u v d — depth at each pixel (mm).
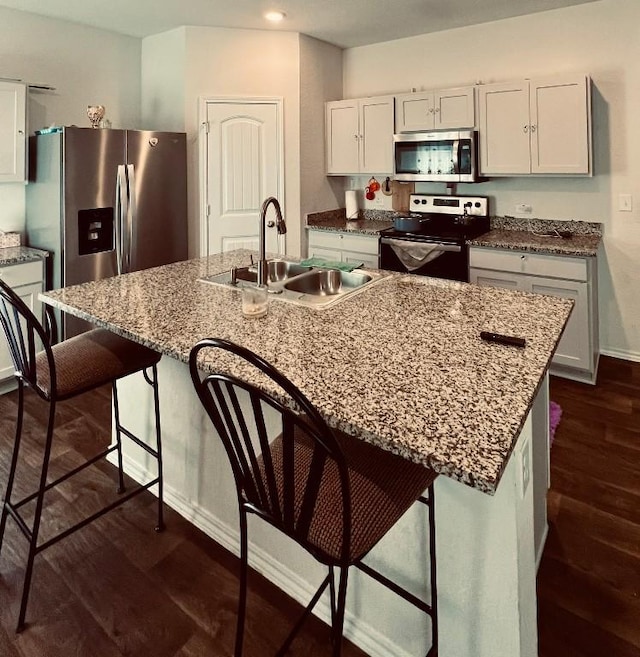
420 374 1296
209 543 2020
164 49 4230
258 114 4352
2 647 1560
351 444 1336
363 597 1548
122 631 1619
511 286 3607
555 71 3805
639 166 3588
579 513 2154
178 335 1569
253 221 4480
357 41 4574
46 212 3570
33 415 3031
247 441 1120
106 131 3533
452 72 4270
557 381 3506
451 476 916
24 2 3541
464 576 1293
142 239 3828
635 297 3748
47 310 2191
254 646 1566
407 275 2414
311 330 1638
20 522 1769
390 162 4363
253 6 3654
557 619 1642
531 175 3730
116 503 1950
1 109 3312
